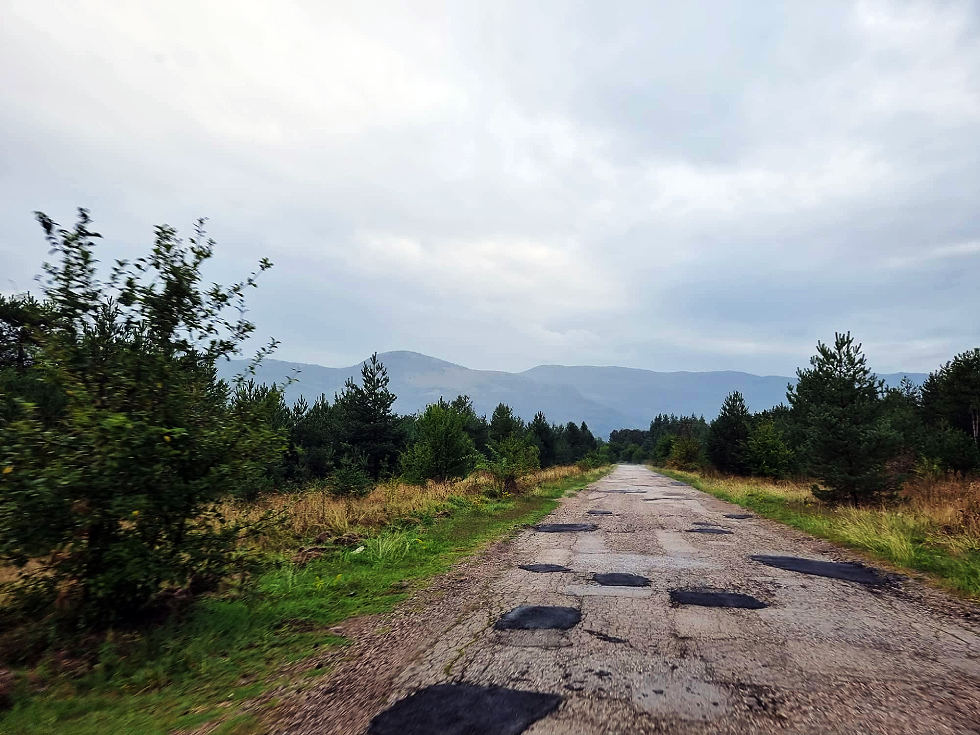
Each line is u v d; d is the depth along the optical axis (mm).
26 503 4492
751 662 4453
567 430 73750
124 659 4629
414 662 4543
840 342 16672
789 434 28500
